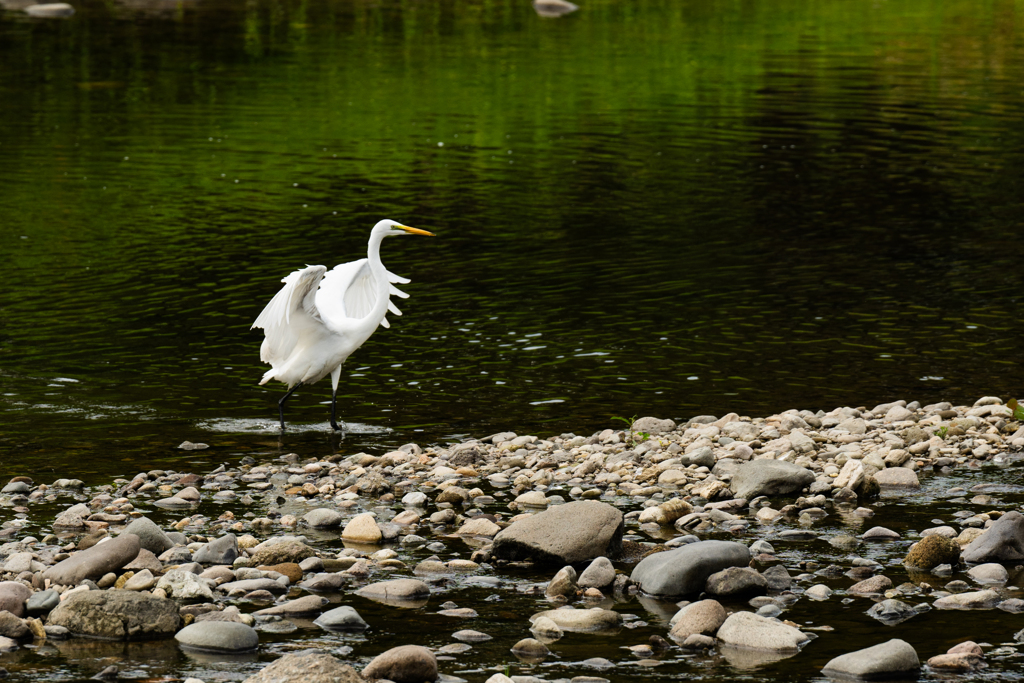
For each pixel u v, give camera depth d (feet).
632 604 28.50
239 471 40.52
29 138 112.68
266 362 51.72
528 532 31.42
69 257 74.54
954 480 39.04
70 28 178.91
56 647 25.79
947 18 197.47
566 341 58.23
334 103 132.77
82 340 58.23
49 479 39.50
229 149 110.01
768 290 67.62
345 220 85.25
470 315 62.85
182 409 48.47
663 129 120.57
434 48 168.76
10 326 60.23
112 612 26.48
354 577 30.09
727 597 28.66
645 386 51.42
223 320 62.08
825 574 30.19
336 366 46.19
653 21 193.77
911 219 85.20
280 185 96.73
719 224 84.07
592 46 171.53
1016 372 53.06
